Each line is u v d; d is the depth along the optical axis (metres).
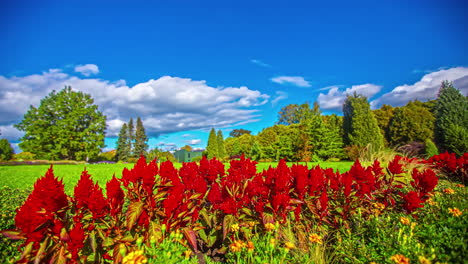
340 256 2.57
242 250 2.53
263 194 2.91
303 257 2.50
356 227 3.01
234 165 3.77
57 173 11.62
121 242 2.20
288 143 27.25
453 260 2.13
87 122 38.38
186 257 2.34
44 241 1.85
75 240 1.86
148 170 2.34
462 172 5.31
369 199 3.38
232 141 54.62
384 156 7.75
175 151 57.16
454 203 3.28
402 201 3.47
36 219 1.78
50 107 35.59
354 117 21.09
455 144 13.34
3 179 9.52
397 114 28.86
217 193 2.90
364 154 9.65
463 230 2.50
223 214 2.98
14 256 2.56
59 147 33.97
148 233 2.28
